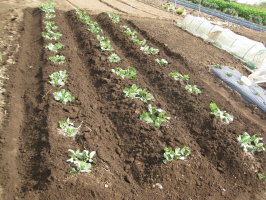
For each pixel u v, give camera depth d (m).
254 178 1.63
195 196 1.46
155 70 2.60
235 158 1.69
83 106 2.01
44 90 2.08
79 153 1.52
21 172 1.45
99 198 1.33
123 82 2.33
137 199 1.39
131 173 1.55
